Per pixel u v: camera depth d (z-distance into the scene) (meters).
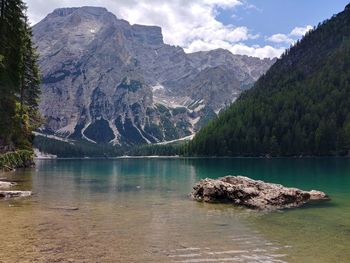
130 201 30.73
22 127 77.25
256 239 17.53
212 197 31.33
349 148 164.00
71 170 84.56
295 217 23.58
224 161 139.12
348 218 23.33
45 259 13.74
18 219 21.42
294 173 67.06
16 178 52.53
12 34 59.88
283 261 14.14
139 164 136.25
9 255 14.09
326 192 38.22
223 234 18.55
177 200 31.73
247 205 28.50
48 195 33.69
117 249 15.42
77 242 16.36
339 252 15.33
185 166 105.88
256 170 77.69
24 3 60.97
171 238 17.56
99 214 23.92
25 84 78.19
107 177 60.88
